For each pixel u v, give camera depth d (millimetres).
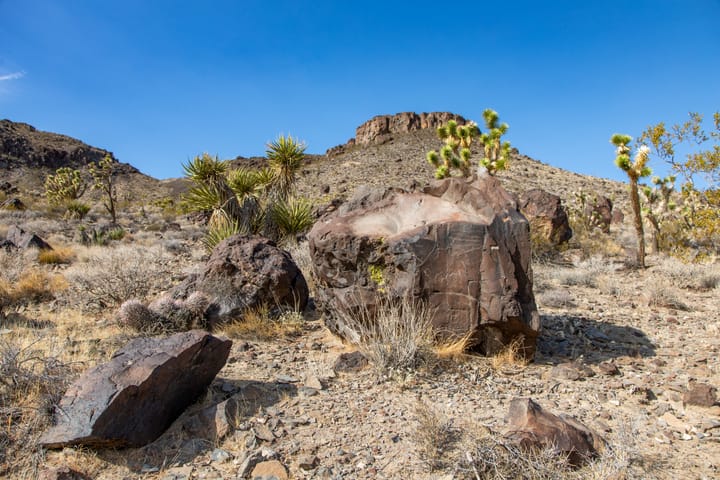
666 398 4777
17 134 88125
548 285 10422
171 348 4227
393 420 4195
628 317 8023
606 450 3514
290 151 14266
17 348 4750
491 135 15570
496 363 5469
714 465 3566
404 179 60656
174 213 32500
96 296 8266
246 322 6895
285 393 4656
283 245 12375
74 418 3588
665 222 17609
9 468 3350
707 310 8680
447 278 5633
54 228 20016
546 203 16797
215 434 3891
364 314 5914
